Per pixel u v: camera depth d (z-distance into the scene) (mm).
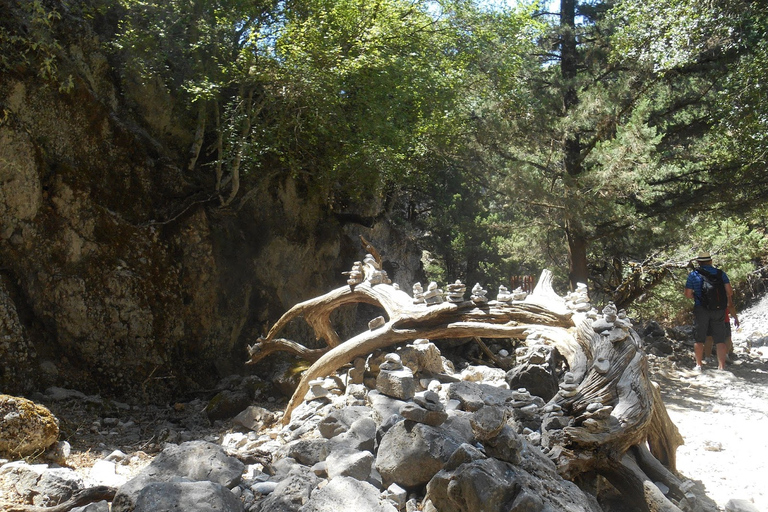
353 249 11516
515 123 11875
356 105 9469
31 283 6762
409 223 18062
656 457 3941
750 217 13195
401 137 9969
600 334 3896
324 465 3523
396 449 3346
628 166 10203
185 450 3486
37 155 6746
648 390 3566
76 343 6973
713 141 11570
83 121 7250
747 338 13852
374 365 5730
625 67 12062
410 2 10461
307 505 2887
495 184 12078
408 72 10227
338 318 10109
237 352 8477
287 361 8305
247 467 3922
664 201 12188
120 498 3072
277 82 7934
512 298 5070
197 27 7715
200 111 8250
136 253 7410
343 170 9188
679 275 13273
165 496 2824
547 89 12695
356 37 8773
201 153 8852
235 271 8477
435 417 3348
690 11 10562
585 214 10992
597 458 3314
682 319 17922
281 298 9180
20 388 6230
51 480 3615
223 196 8531
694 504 3268
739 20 10359
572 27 13234
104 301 7129
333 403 5340
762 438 5160
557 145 12156
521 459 2998
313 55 7996
